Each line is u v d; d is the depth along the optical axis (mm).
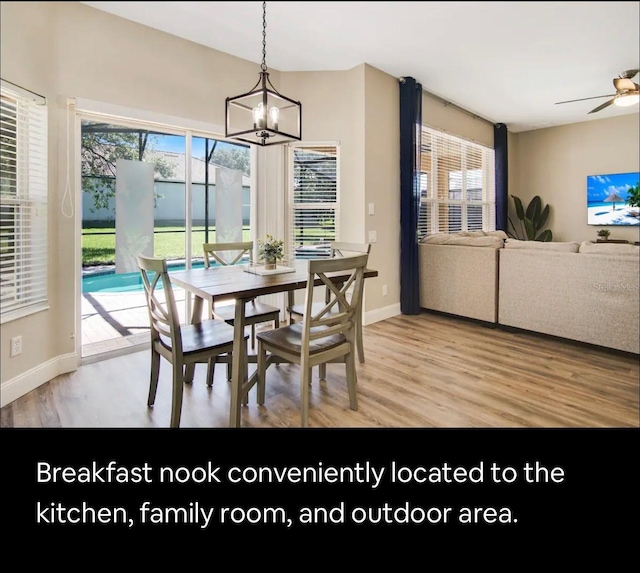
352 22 3148
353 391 2393
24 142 2619
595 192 6211
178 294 4348
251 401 2520
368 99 4059
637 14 3086
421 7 2971
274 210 4258
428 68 4105
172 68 3369
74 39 2818
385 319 4453
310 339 2184
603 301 3273
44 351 2775
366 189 4117
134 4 2805
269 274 2715
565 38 3461
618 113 5820
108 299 4324
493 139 6312
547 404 2455
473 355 3318
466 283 4238
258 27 3195
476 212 6105
